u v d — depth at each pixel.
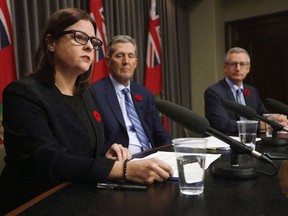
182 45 3.98
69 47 1.10
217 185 0.81
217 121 2.31
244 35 4.06
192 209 0.64
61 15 1.12
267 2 3.85
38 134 0.94
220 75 4.03
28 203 0.69
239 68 2.63
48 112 1.01
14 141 0.96
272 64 3.90
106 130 1.97
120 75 2.12
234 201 0.69
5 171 1.04
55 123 1.02
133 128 2.07
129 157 1.14
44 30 1.14
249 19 3.98
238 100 2.63
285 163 1.05
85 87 1.26
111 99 2.04
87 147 1.10
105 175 0.85
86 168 0.86
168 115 0.90
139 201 0.70
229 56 2.67
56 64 1.15
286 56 3.80
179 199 0.71
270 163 0.88
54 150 0.90
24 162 0.95
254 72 4.02
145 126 2.09
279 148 1.33
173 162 1.05
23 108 0.98
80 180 0.86
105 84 2.11
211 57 3.96
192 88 4.12
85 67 1.14
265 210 0.63
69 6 2.58
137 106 2.12
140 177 0.83
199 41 4.05
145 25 3.43
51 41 1.13
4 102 1.03
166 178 0.85
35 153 0.90
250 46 4.03
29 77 1.10
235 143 0.90
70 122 1.07
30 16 2.32
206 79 4.01
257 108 2.73
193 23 4.08
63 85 1.18
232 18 4.10
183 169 0.75
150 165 0.83
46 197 0.74
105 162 0.88
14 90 1.02
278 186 0.80
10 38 2.15
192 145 0.74
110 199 0.72
